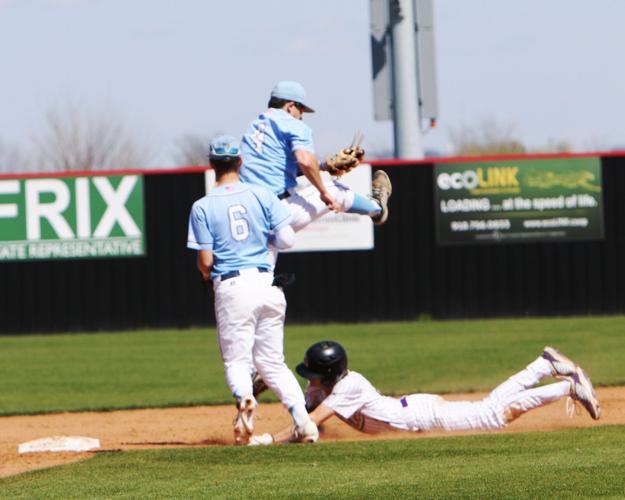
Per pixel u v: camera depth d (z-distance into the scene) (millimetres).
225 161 24578
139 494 19469
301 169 26156
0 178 61969
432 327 58906
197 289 62062
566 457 21250
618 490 18328
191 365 48375
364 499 18328
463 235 61500
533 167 61156
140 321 62219
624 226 61219
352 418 25516
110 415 34719
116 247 62062
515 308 61594
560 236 61344
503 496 18172
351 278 61875
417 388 38188
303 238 61781
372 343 53156
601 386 36531
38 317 62250
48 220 62000
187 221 61781
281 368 24828
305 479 20109
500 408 25109
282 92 26594
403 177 61406
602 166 61156
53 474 22031
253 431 27281
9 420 34312
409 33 61719
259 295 24172
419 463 21250
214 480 20484
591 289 61406
